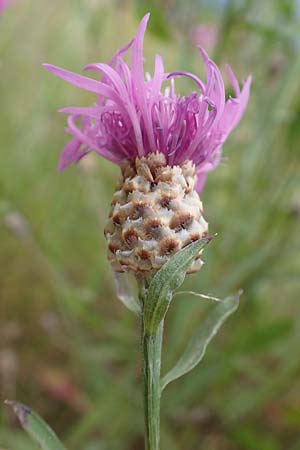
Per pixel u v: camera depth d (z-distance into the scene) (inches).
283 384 8.1
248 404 7.8
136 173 4.3
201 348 4.5
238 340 7.8
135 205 4.2
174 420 7.8
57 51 11.3
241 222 8.3
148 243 4.1
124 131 4.3
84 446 7.5
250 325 8.8
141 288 4.3
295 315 9.3
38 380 8.5
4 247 9.6
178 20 8.5
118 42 10.5
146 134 4.2
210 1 8.5
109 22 11.0
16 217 7.8
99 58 9.7
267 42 8.4
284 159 8.7
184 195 4.2
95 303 9.4
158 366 4.2
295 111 8.1
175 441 7.7
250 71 8.5
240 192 8.4
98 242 10.2
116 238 4.3
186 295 7.8
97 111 4.3
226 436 7.8
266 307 9.3
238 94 4.4
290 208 8.2
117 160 4.4
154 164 4.2
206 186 8.3
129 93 4.2
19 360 8.8
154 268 4.2
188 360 4.5
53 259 8.3
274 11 8.0
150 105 4.2
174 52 9.7
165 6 8.4
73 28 11.4
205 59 4.2
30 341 9.1
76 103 11.2
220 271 8.9
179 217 4.2
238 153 9.0
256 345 7.7
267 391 7.7
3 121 10.8
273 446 7.5
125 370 8.3
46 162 10.7
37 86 11.2
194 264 4.2
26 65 11.6
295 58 7.9
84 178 9.2
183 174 4.3
